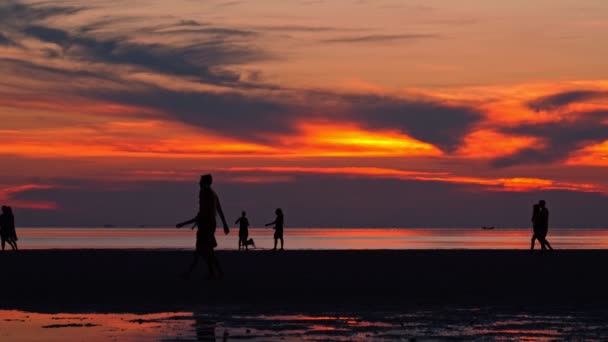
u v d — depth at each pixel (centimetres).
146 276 3659
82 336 1841
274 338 1806
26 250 6488
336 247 11619
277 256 5594
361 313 2295
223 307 2441
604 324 2064
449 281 3428
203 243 3503
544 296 2806
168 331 1920
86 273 3831
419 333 1895
